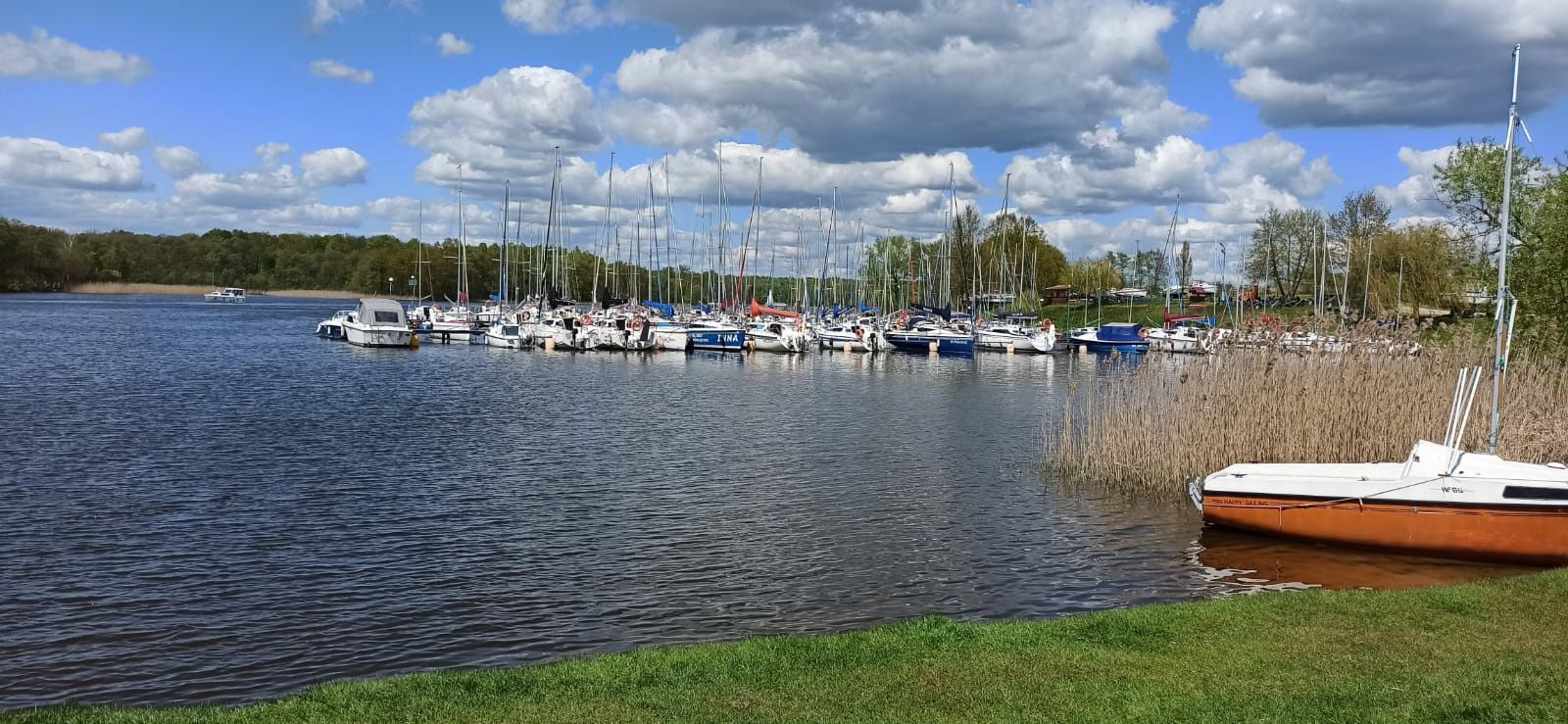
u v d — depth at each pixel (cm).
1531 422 2186
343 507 2298
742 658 1066
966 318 9875
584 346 7994
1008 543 2033
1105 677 984
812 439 3472
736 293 9500
